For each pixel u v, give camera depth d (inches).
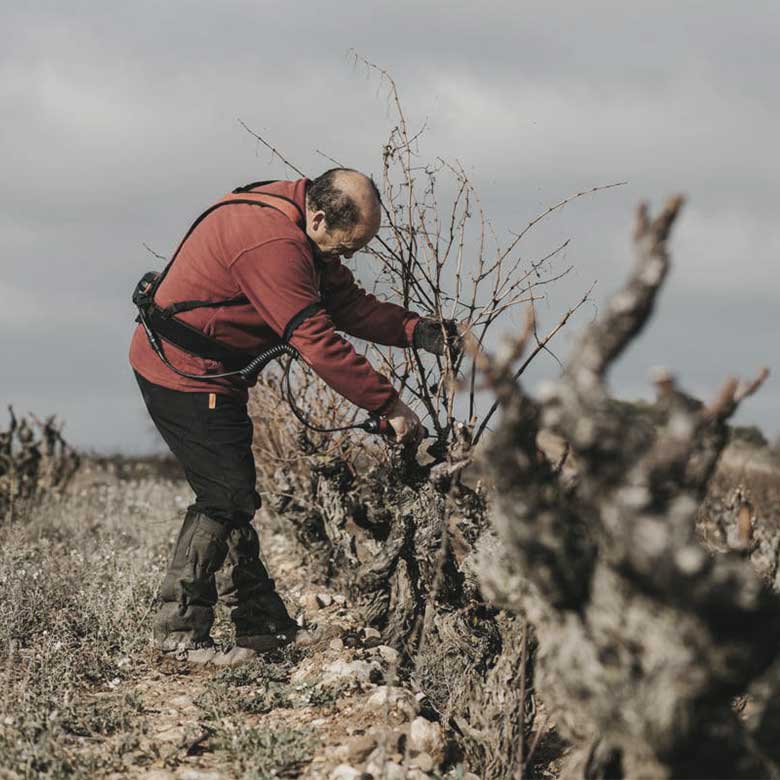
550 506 98.7
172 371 180.4
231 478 181.2
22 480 383.9
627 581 93.0
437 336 178.9
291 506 256.7
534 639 148.0
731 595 88.0
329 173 172.4
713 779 93.0
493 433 101.2
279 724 158.6
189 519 185.8
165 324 179.6
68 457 407.8
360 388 170.2
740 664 90.0
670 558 87.1
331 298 181.9
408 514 186.9
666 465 91.3
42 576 240.7
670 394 99.9
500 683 149.0
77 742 155.2
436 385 182.7
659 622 91.7
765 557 212.2
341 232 171.3
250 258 170.4
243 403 185.9
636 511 89.0
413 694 166.6
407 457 182.5
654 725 90.0
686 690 89.3
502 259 176.6
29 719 156.4
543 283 174.6
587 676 94.3
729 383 106.9
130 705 169.2
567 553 97.5
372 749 145.8
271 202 173.9
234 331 177.9
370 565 193.6
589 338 95.1
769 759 99.3
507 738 145.8
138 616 218.8
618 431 92.1
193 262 177.0
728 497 257.0
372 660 183.3
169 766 147.3
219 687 175.6
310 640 192.5
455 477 166.1
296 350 173.8
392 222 181.9
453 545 184.4
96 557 270.5
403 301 185.3
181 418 181.3
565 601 98.8
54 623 209.6
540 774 150.7
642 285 92.4
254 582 189.6
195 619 187.9
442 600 172.7
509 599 108.3
